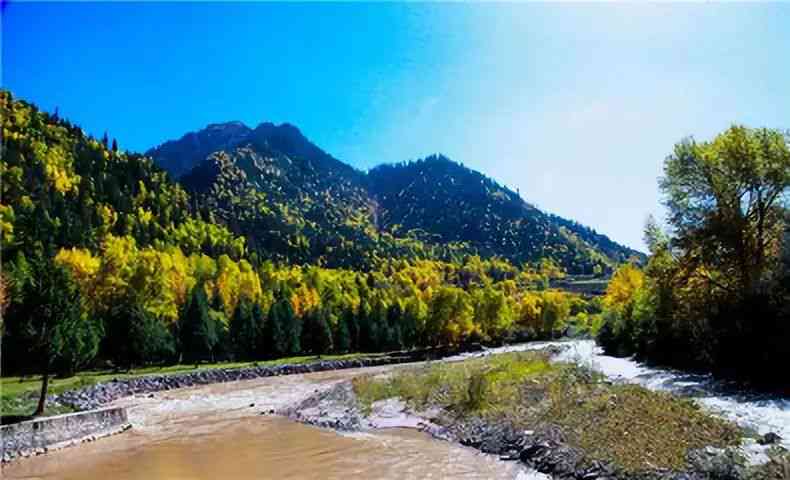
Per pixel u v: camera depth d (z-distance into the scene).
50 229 101.12
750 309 30.08
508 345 102.50
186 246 139.88
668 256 37.34
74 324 28.34
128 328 56.91
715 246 33.81
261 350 79.69
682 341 39.66
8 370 39.75
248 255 151.50
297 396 40.84
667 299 40.25
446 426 22.92
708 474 12.60
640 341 49.53
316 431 25.39
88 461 20.64
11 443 21.19
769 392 25.97
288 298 99.25
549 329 113.75
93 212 123.19
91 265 72.38
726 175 34.03
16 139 138.00
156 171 174.75
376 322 95.19
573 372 28.53
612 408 19.55
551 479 15.16
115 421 26.91
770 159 32.47
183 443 23.72
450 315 89.25
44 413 27.11
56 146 150.25
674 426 16.84
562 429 18.28
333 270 167.25
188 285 87.25
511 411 22.12
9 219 99.50
